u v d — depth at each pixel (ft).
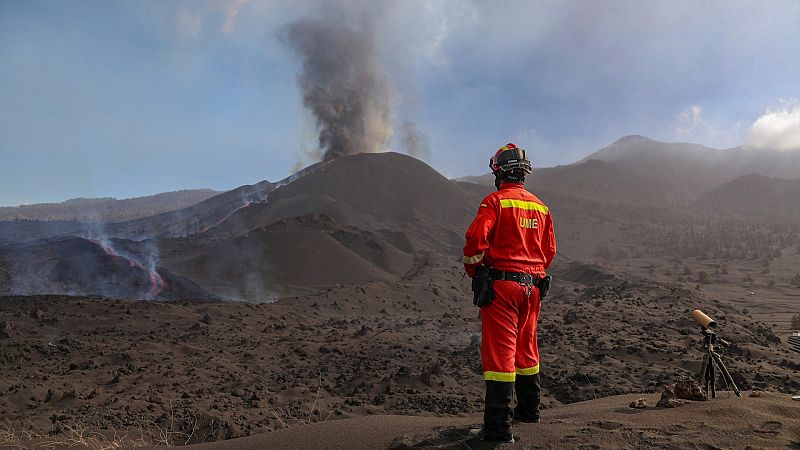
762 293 168.96
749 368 33.94
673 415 12.60
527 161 13.60
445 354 47.01
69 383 37.06
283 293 132.87
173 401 31.07
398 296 108.17
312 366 44.68
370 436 13.25
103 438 22.76
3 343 50.14
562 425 12.72
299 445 13.14
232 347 53.72
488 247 12.50
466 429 13.07
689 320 48.01
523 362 13.34
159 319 67.67
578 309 54.70
